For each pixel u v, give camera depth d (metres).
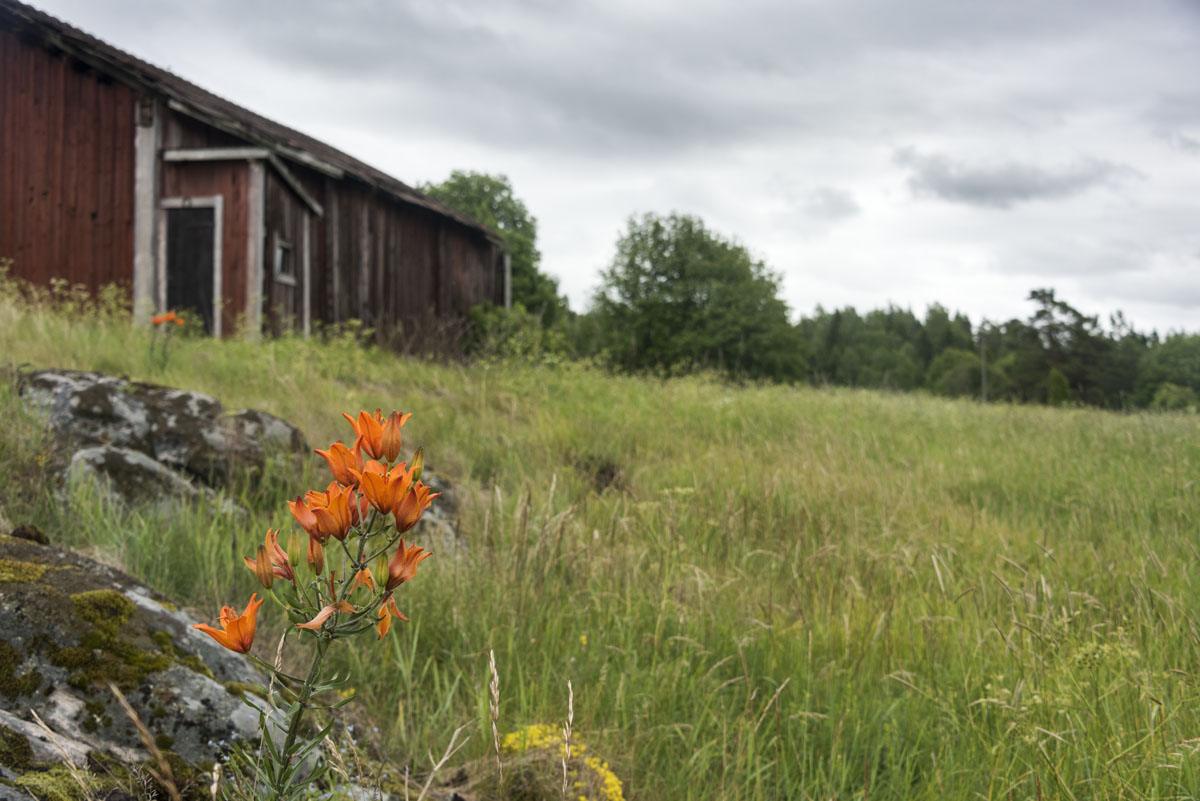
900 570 5.48
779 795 3.45
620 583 5.06
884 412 13.34
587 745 3.43
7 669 2.54
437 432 8.88
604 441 9.82
